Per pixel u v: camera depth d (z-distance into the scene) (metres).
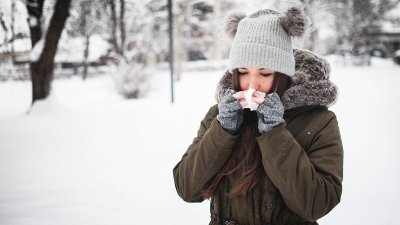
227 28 1.50
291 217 1.33
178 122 8.95
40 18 12.07
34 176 4.97
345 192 3.89
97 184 4.54
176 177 1.51
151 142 6.82
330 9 29.17
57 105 12.05
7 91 21.44
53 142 7.23
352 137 6.40
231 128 1.29
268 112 1.20
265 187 1.31
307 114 1.34
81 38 34.72
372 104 10.33
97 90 23.25
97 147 6.61
